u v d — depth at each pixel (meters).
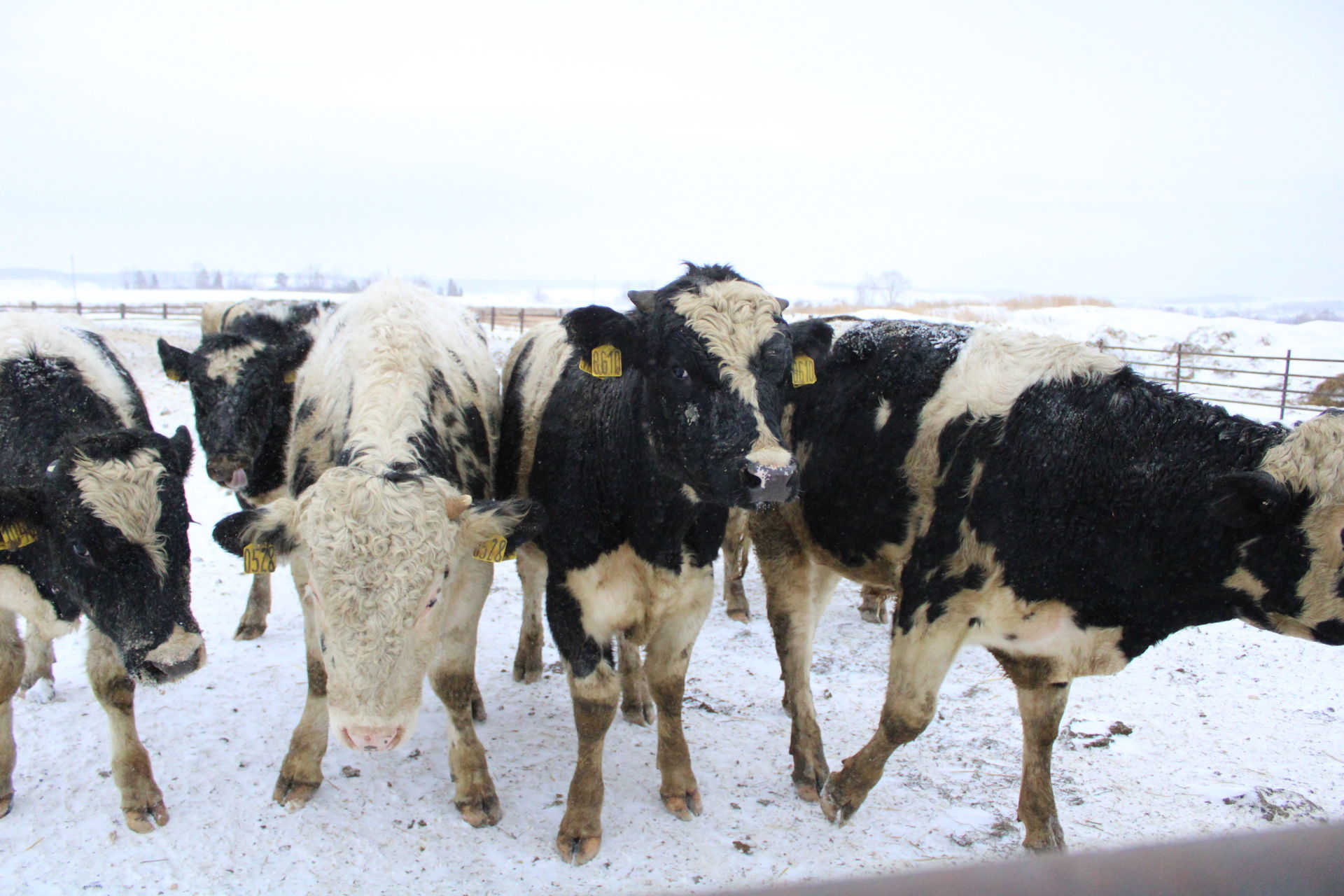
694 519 4.58
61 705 5.70
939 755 5.38
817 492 5.04
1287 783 5.00
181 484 4.46
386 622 3.63
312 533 3.66
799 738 5.09
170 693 5.86
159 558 4.19
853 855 4.41
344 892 4.01
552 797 4.89
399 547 3.66
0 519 4.11
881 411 4.75
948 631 4.39
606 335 4.25
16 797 4.64
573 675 4.50
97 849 4.24
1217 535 3.84
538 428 5.21
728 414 3.90
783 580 5.33
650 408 4.19
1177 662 6.64
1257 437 3.92
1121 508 3.98
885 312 29.52
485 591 4.68
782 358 4.07
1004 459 4.18
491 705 6.01
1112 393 4.17
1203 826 4.60
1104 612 4.12
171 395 18.58
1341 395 17.44
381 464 4.09
